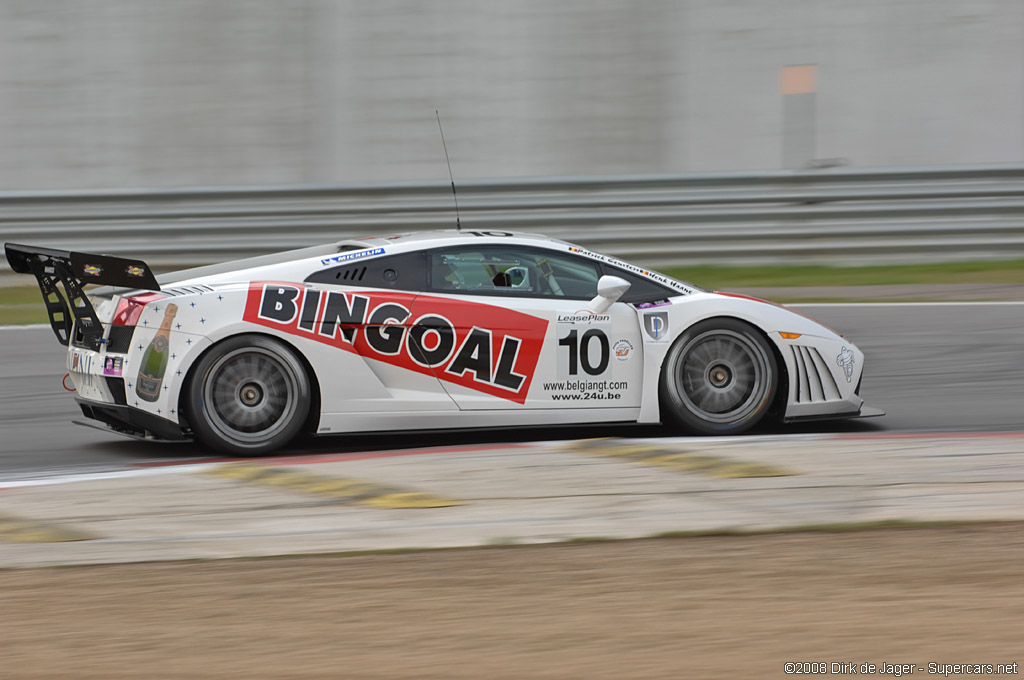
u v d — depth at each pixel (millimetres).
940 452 21859
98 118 47031
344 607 13586
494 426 22609
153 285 21281
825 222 44344
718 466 20719
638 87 47156
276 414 21734
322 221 44000
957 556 15383
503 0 47031
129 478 20125
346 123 47125
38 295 42750
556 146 47156
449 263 22875
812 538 16312
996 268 44375
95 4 47000
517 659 11891
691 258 44312
